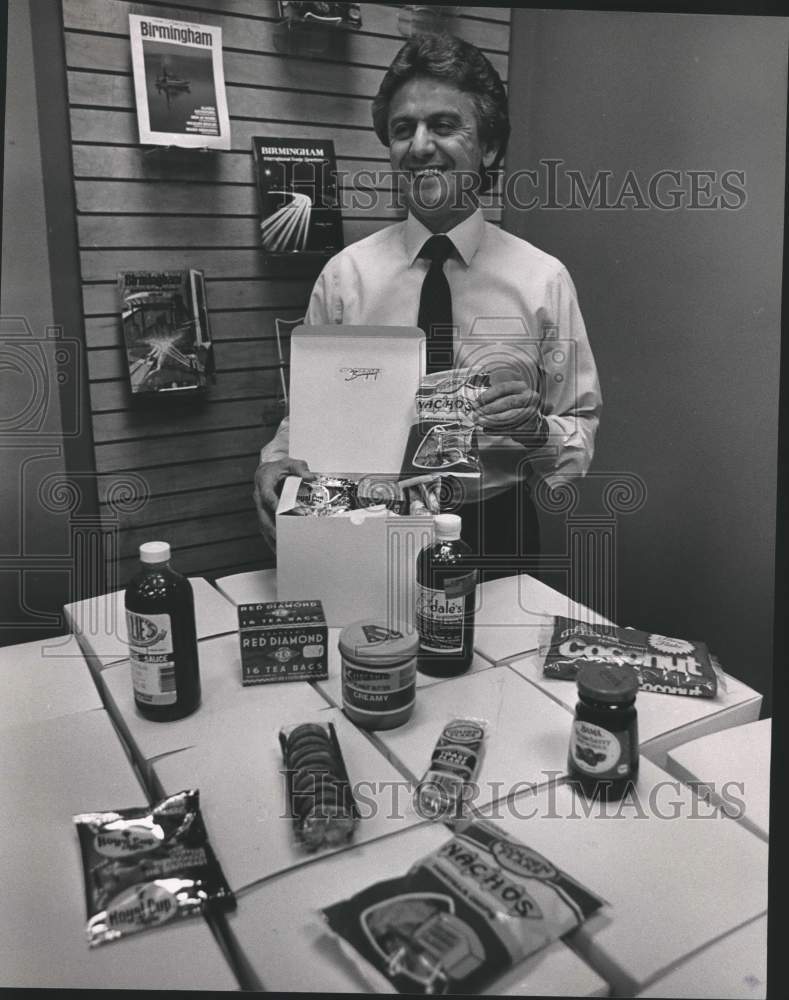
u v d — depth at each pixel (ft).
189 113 5.66
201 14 5.69
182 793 3.21
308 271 6.42
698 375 5.31
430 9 5.97
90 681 4.33
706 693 3.96
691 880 2.87
